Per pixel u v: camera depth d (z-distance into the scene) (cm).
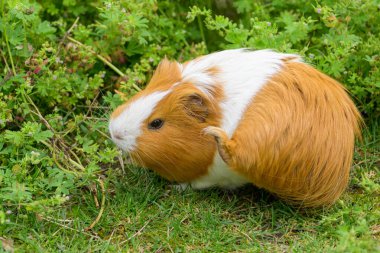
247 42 538
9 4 504
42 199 447
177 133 443
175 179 475
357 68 558
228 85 448
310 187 436
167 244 432
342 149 437
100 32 587
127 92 554
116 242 438
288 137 424
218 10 625
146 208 471
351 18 558
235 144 429
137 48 589
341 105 447
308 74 453
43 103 553
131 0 571
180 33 609
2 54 527
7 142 491
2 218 402
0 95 499
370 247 383
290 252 421
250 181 455
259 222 454
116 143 452
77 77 555
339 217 443
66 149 510
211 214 457
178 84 446
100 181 480
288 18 568
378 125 558
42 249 418
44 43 546
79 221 452
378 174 500
